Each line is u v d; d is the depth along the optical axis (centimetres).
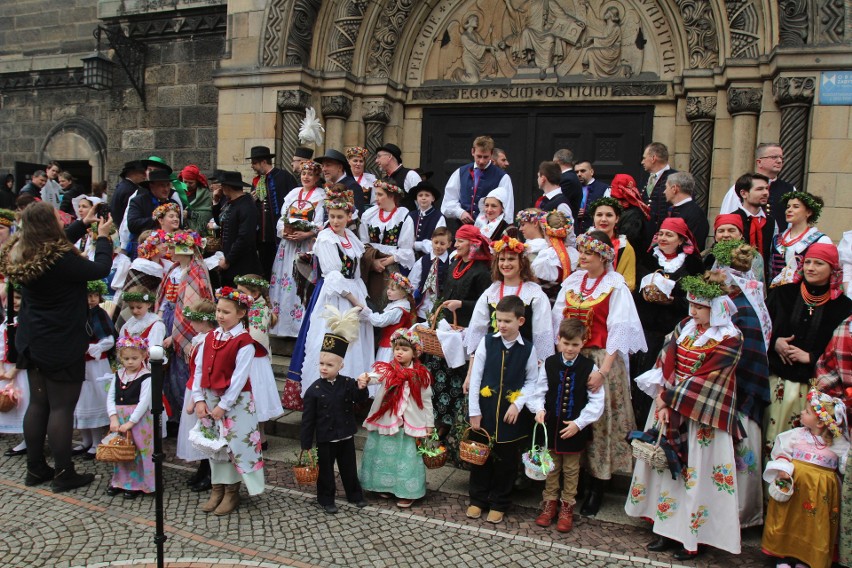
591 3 885
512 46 919
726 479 429
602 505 510
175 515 477
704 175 817
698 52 816
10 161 1378
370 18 935
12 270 493
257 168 798
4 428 596
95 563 407
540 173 641
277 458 587
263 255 800
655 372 470
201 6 1068
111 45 1101
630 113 878
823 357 446
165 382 609
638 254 575
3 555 416
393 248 678
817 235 512
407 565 413
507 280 513
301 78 911
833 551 415
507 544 444
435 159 957
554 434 464
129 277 638
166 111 1112
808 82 720
